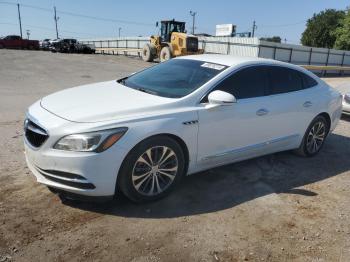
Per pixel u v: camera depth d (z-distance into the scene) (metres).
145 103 3.94
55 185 3.55
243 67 4.71
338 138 7.29
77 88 4.81
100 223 3.53
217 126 4.29
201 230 3.54
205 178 4.72
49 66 19.70
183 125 3.95
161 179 4.02
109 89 4.61
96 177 3.49
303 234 3.64
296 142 5.54
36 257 3.00
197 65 4.82
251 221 3.79
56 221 3.50
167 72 4.89
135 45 45.09
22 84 12.63
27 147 3.75
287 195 4.44
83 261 3.00
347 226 3.85
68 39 40.19
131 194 3.78
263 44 31.77
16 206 3.71
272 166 5.36
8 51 30.45
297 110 5.29
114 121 3.56
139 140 3.63
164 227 3.54
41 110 3.89
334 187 4.79
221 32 40.03
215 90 4.35
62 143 3.45
